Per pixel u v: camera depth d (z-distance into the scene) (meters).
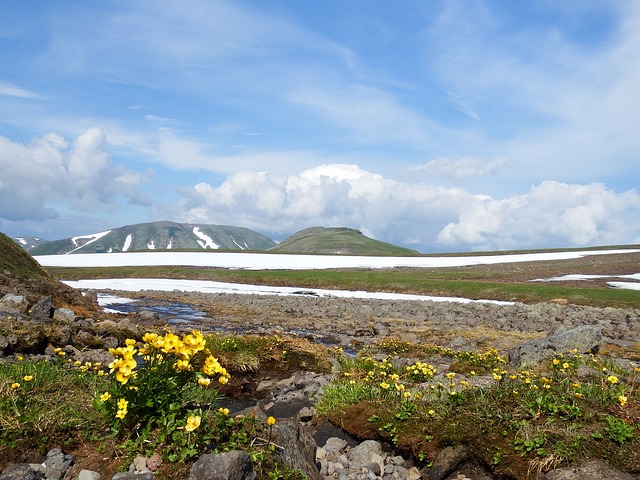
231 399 11.98
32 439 6.41
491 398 7.91
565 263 99.06
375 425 8.20
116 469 5.65
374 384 10.52
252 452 5.73
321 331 27.02
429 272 87.25
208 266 96.69
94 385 8.34
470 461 7.06
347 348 21.38
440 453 7.16
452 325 30.03
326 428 8.76
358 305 40.88
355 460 7.51
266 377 13.92
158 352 6.71
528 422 7.10
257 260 112.12
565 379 8.26
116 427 6.18
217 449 5.63
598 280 71.25
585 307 39.41
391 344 20.67
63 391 7.93
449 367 14.48
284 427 6.67
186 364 6.26
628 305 41.50
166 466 5.54
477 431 7.23
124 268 86.19
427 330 27.41
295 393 11.79
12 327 12.56
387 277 66.75
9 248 27.31
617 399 7.39
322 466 7.12
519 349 15.39
